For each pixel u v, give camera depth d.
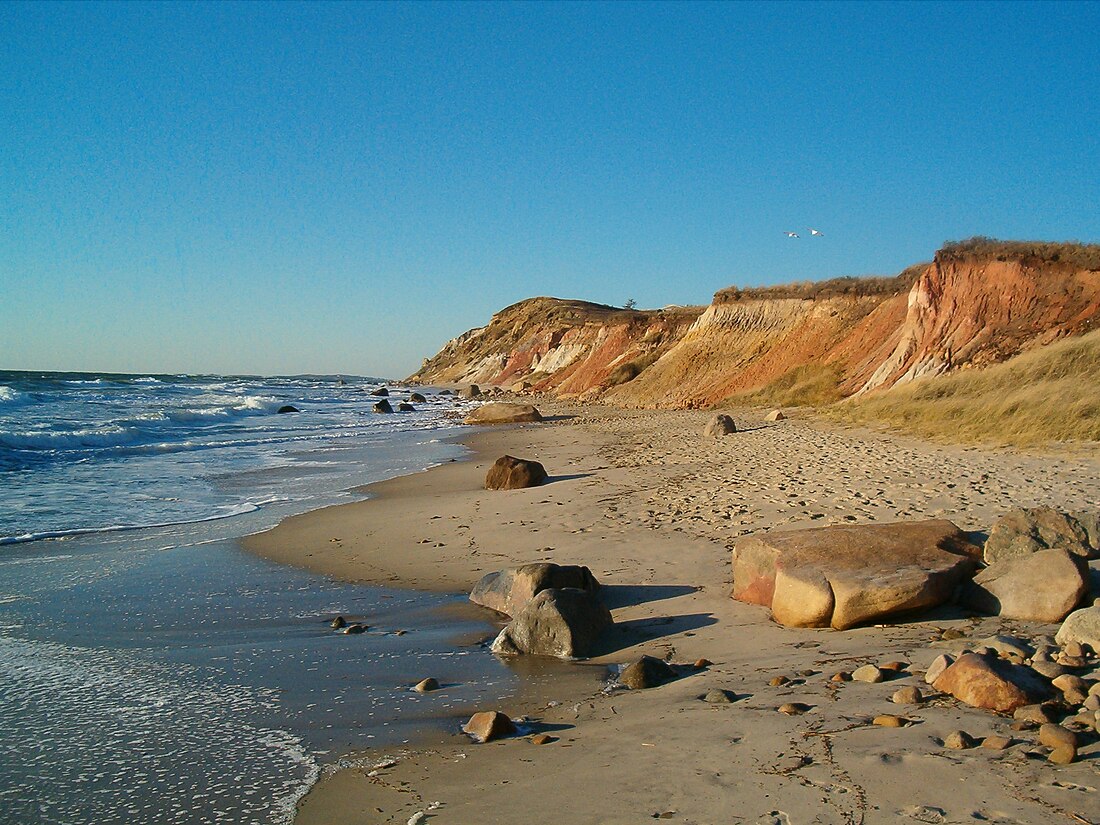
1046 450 14.59
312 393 77.69
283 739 5.10
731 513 11.43
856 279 39.47
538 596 7.07
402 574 9.89
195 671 6.49
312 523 13.44
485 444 27.44
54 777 4.60
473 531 12.09
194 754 4.89
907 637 6.13
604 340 67.69
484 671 6.43
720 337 44.81
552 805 3.88
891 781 3.70
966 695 4.59
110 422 32.94
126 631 7.69
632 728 4.86
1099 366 18.31
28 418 34.50
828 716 4.61
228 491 17.28
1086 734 3.94
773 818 3.50
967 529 9.17
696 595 8.12
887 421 21.00
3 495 16.53
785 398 32.47
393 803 4.12
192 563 10.65
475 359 128.12
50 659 6.82
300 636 7.51
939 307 26.31
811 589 6.72
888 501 11.02
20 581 9.67
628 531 11.07
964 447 15.96
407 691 5.98
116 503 15.64
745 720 4.70
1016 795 3.46
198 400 54.22
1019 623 6.18
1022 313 24.06
